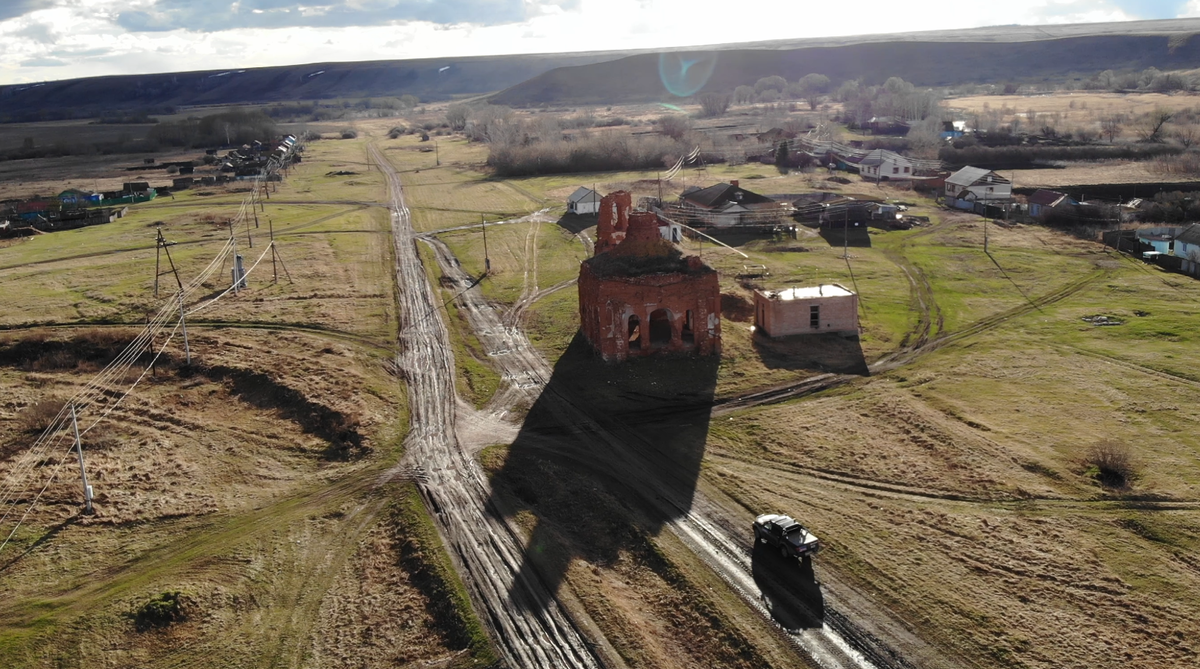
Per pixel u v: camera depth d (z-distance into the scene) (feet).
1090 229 335.88
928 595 113.29
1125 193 412.57
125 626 111.55
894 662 101.96
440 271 295.69
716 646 106.11
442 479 150.51
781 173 501.97
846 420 169.37
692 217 354.13
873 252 308.60
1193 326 216.13
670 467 152.56
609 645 106.22
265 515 140.56
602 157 553.23
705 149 579.89
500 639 107.96
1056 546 123.54
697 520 134.92
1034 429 161.79
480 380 195.72
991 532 127.75
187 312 241.96
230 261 303.68
